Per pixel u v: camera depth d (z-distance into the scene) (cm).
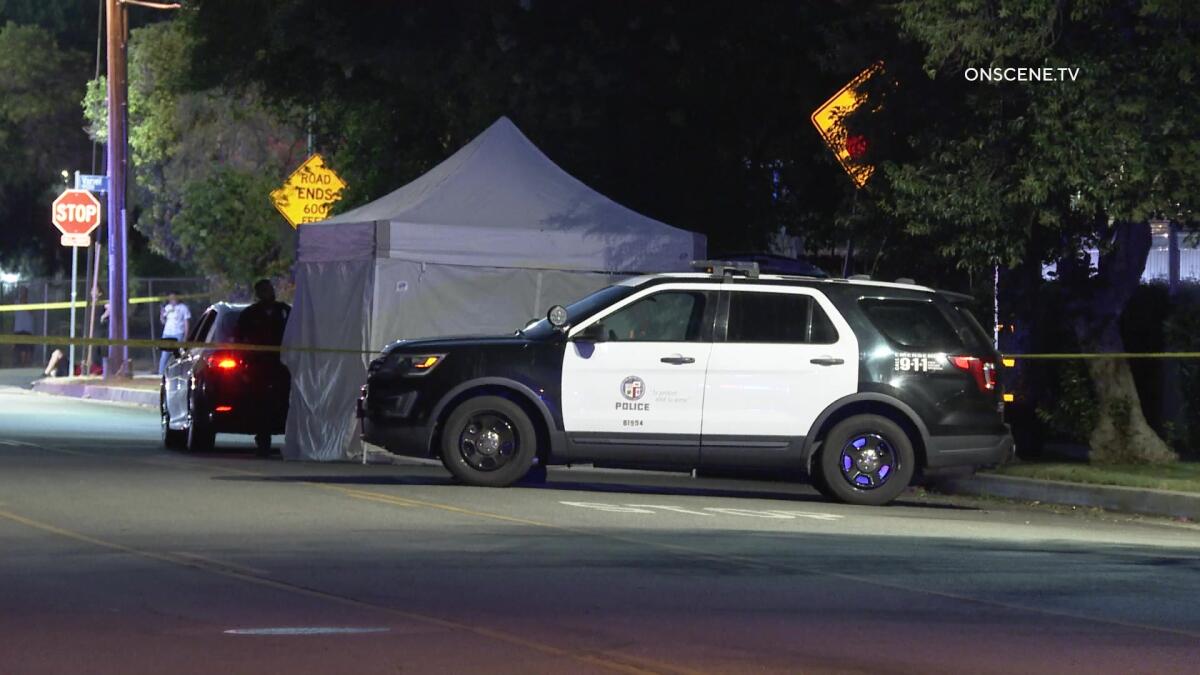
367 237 6172
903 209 5909
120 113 12331
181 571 3291
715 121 8044
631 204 8244
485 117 8306
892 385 5047
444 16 8031
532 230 6356
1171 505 5194
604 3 7694
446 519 4209
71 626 2755
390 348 5166
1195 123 5428
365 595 3083
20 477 5000
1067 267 6394
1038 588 3438
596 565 3506
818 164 7906
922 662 2681
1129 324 7012
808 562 3669
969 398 5106
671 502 4891
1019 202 5662
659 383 5012
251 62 9256
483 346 5062
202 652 2583
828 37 6488
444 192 6406
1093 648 2839
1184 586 3538
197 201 13288
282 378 6519
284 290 13500
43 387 12375
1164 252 7794
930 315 5147
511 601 3067
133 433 7819
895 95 6159
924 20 5603
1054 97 5456
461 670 2514
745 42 7588
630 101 7969
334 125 10381
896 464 5059
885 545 4012
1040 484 5572
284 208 9512
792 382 5028
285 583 3186
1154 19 5525
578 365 5022
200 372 6506
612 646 2712
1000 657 2741
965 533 4362
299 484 5003
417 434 5038
